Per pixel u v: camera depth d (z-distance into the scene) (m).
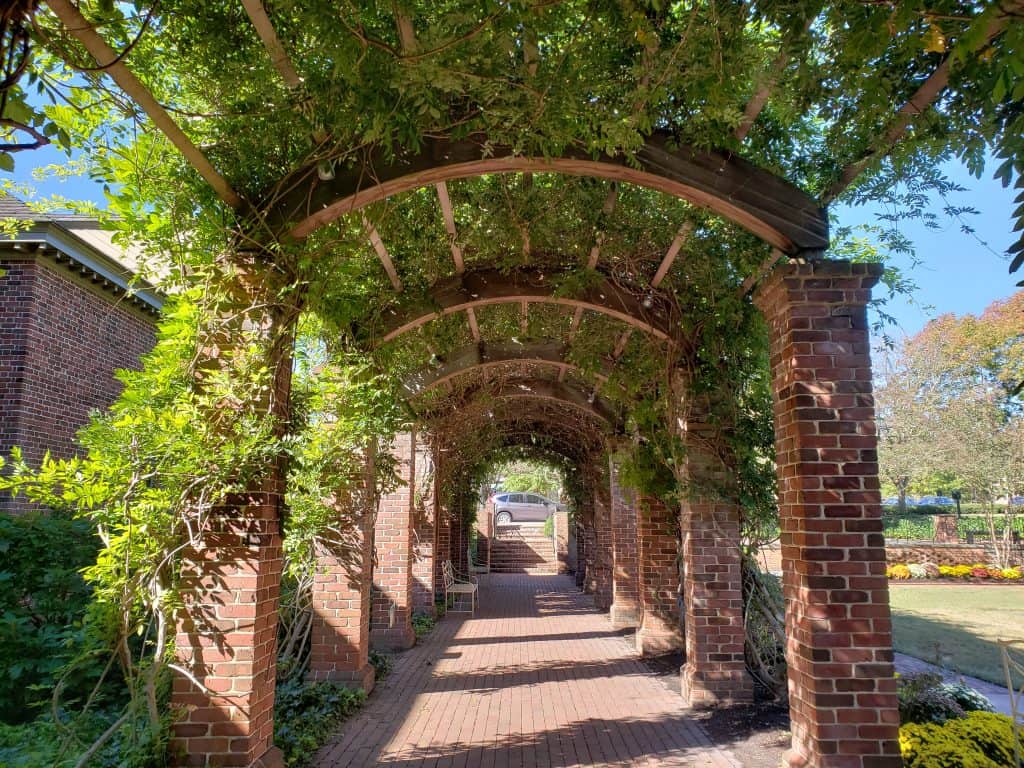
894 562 19.84
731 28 2.81
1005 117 3.01
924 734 4.07
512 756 4.82
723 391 5.90
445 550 12.98
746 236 4.71
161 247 3.67
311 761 4.69
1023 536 21.66
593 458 12.95
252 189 3.75
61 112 3.32
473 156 3.72
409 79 2.86
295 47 3.16
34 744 3.84
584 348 7.59
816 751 3.36
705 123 3.54
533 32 2.82
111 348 9.72
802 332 3.75
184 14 2.99
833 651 3.44
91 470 3.33
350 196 3.70
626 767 4.59
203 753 3.44
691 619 6.10
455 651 8.75
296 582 6.76
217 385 3.55
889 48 2.95
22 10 1.94
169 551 3.47
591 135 3.32
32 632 5.48
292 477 4.64
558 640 9.50
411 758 4.78
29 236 8.03
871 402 3.66
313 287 3.92
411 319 6.02
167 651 3.51
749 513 6.05
